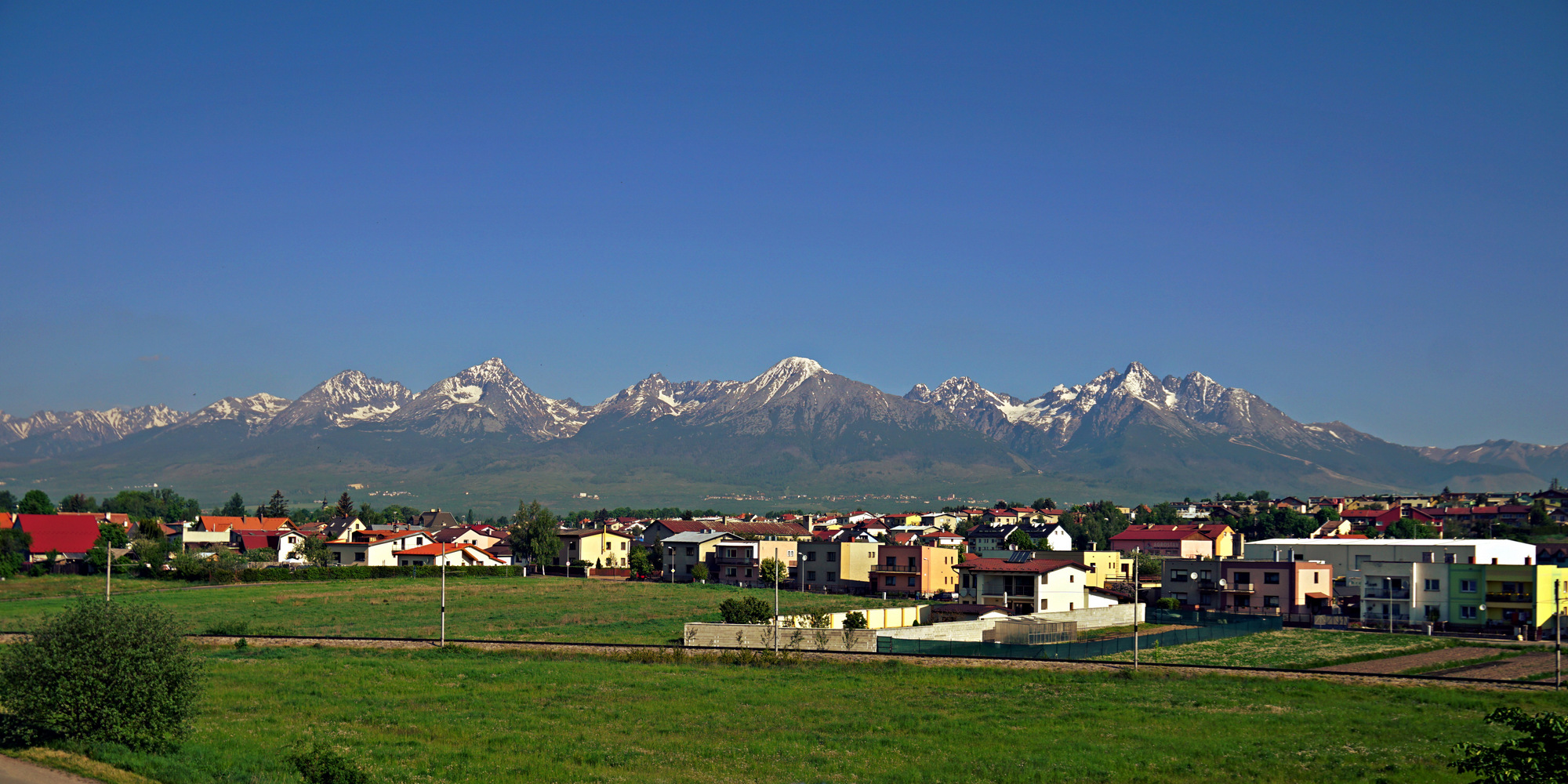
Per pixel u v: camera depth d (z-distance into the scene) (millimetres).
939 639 88562
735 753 46156
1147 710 58000
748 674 69062
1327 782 42656
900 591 138875
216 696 57562
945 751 47469
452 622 100250
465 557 171750
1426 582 114875
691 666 73000
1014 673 70500
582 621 101875
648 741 48375
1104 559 151875
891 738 49812
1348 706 59781
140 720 43094
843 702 59375
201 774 39156
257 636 84438
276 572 142250
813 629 81562
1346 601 128875
